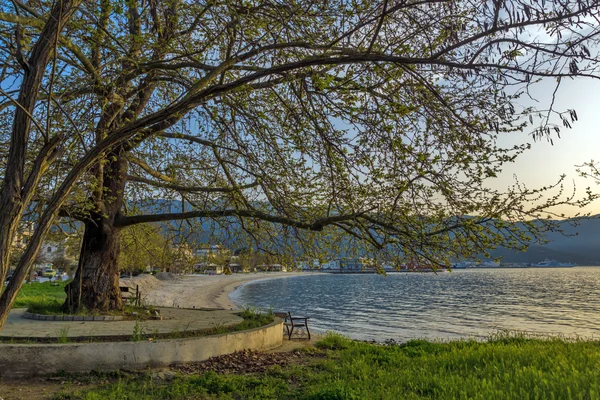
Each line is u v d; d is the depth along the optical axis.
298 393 7.26
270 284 91.25
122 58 6.45
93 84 6.56
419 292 60.50
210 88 4.41
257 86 7.36
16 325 10.69
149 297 42.69
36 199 7.01
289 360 10.57
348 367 9.20
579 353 8.73
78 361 8.38
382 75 5.65
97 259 12.88
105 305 12.80
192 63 6.74
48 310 12.95
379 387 6.91
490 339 14.28
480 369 7.74
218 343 10.16
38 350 8.15
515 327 26.72
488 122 4.50
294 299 49.78
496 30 3.76
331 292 62.50
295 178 8.23
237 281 100.50
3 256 3.42
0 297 3.41
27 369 8.03
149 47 7.07
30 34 6.07
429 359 9.54
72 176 3.90
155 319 12.84
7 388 7.35
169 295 49.12
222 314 14.77
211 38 7.19
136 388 7.58
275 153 8.21
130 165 12.12
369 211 6.39
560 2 3.54
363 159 5.96
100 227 12.70
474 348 11.00
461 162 5.33
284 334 16.16
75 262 62.88
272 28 6.55
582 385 5.76
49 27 3.95
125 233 15.02
